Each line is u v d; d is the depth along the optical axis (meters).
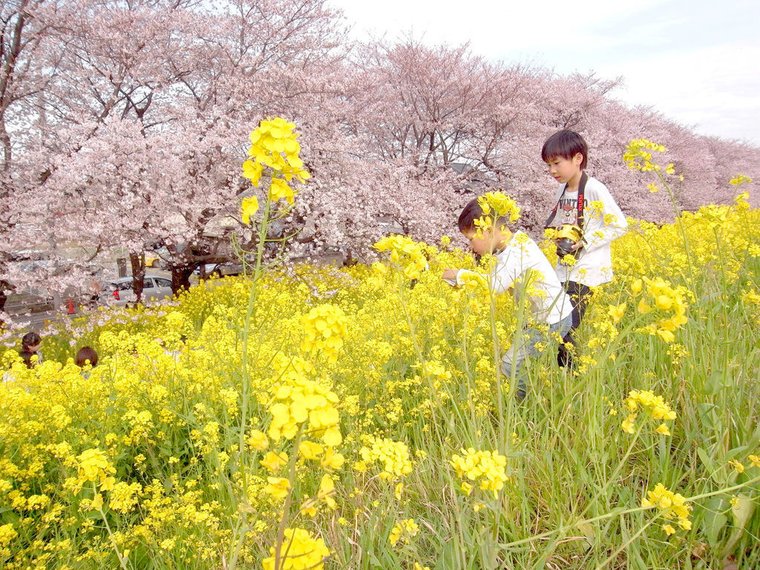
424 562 1.54
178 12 10.65
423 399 2.63
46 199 8.30
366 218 10.81
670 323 1.24
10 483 2.19
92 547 2.06
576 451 1.86
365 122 13.38
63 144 9.34
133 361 3.46
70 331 7.98
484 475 1.11
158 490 2.17
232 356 3.08
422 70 13.55
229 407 2.60
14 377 3.55
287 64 11.45
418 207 11.48
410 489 1.90
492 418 2.39
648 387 2.20
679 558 1.54
